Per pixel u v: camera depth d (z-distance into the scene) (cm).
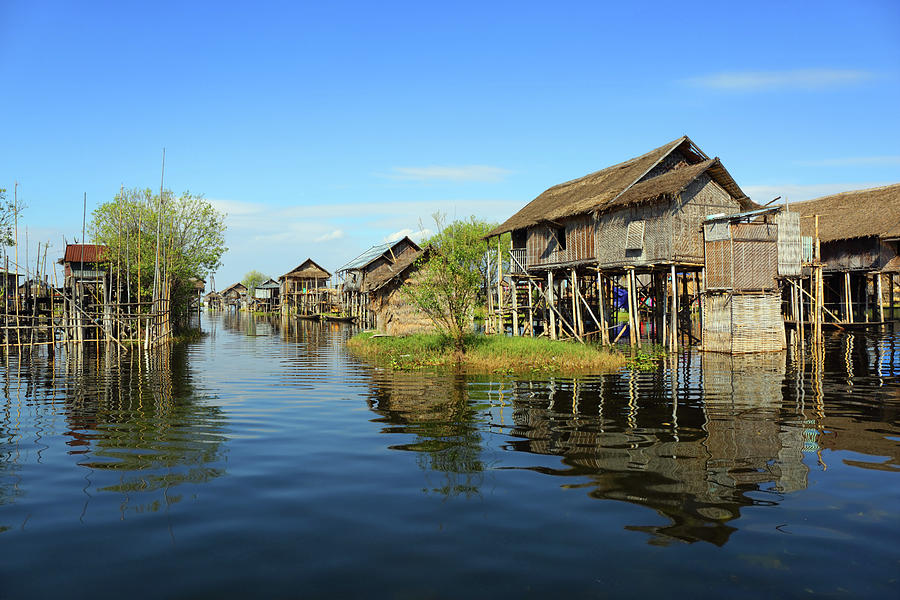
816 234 2900
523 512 696
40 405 1424
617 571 548
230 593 509
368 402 1442
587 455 939
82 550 596
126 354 2841
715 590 512
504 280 4197
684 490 770
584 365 2103
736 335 2528
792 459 912
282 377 1947
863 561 567
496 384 1695
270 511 704
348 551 592
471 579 533
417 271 3784
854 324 3859
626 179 2994
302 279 9244
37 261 3494
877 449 970
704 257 2688
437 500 738
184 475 847
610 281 3812
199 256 4484
